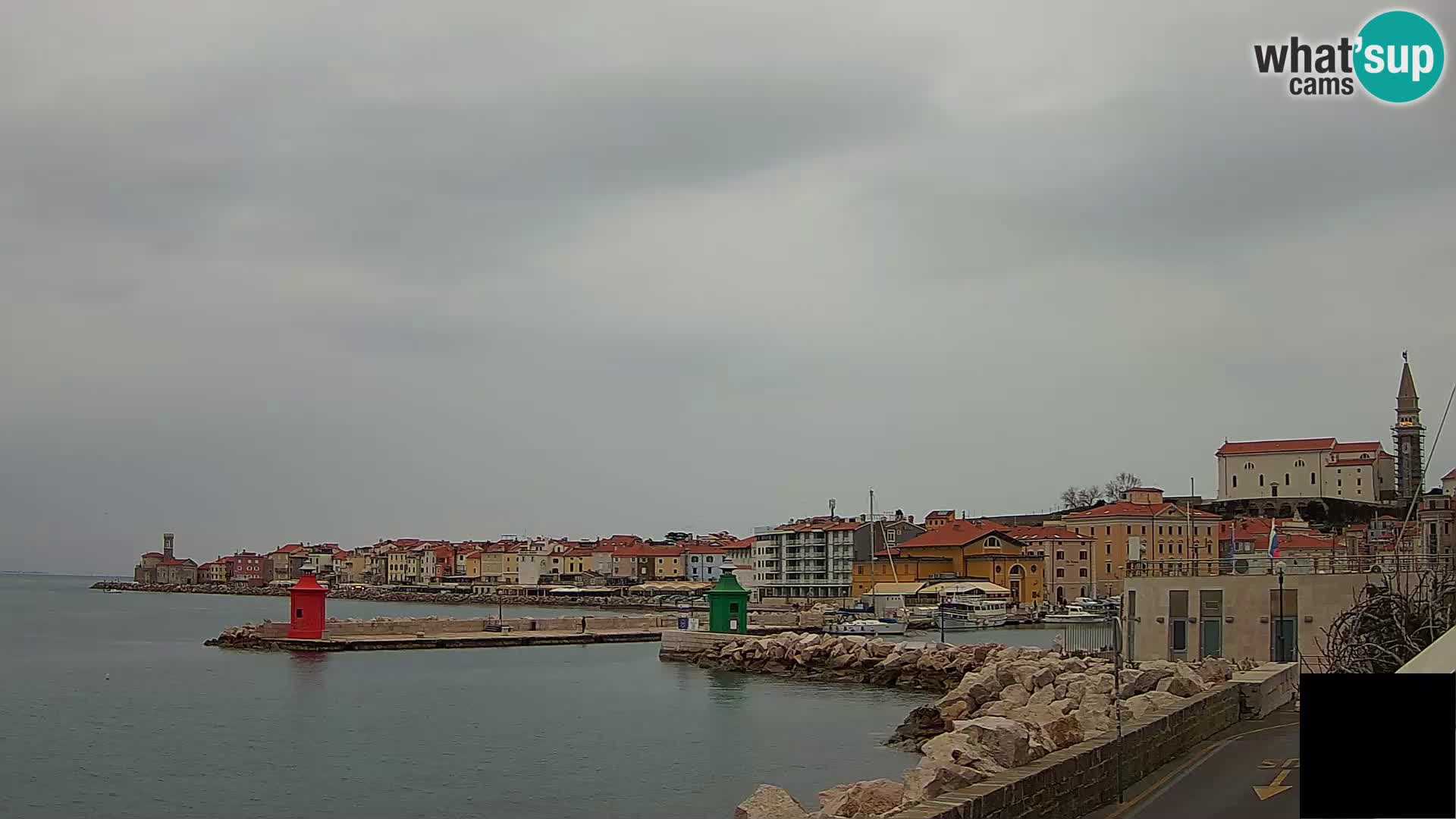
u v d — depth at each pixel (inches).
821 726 2407.7
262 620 7598.4
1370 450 7224.4
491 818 1565.0
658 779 1820.9
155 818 1592.0
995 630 5649.6
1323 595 2090.3
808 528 7716.5
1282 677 1614.2
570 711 2696.9
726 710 2711.6
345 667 3858.3
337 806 1652.3
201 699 2933.1
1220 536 6668.3
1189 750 1160.2
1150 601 2290.8
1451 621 1662.2
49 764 1998.0
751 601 7052.2
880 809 1077.1
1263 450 7455.7
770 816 1068.5
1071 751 869.8
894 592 6555.1
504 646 4749.0
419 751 2119.8
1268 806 880.3
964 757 1003.3
